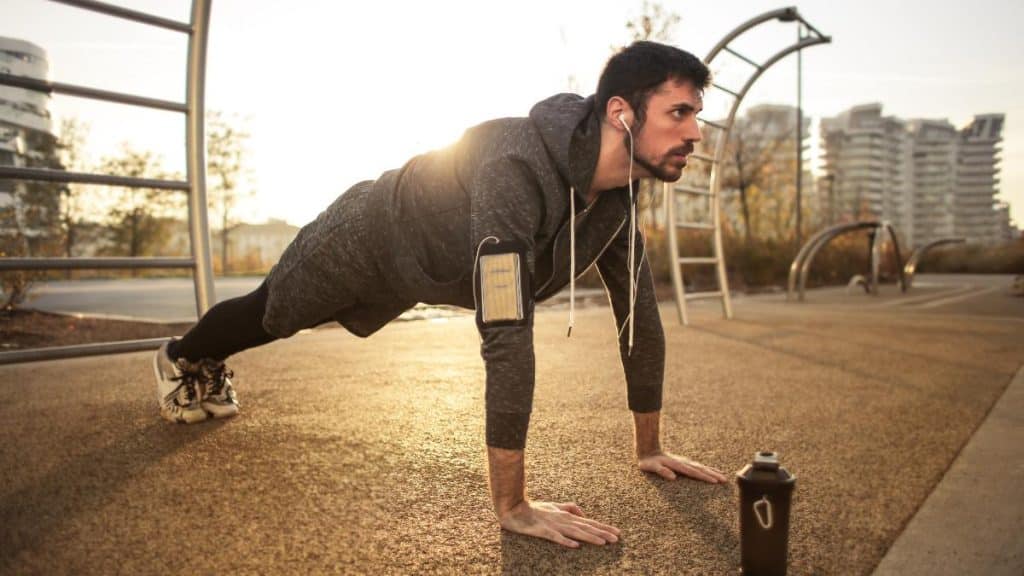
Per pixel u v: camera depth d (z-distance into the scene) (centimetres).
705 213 1858
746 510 140
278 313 218
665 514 183
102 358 426
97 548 153
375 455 225
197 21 353
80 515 171
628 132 166
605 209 187
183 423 257
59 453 219
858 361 470
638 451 221
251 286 1150
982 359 488
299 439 240
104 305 773
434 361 425
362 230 191
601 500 192
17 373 365
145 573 143
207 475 201
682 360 460
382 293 207
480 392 329
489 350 162
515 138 168
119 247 1534
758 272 1658
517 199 162
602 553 159
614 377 380
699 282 1520
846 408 324
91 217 1373
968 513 193
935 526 184
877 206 8950
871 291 1531
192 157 362
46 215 644
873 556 166
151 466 208
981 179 9775
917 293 1509
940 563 162
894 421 300
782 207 2606
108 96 331
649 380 213
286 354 447
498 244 160
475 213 164
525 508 170
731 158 2470
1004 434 280
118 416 267
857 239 2166
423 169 183
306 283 206
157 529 164
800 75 2044
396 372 381
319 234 200
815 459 241
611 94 166
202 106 362
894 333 644
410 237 182
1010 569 159
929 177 9744
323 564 149
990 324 738
